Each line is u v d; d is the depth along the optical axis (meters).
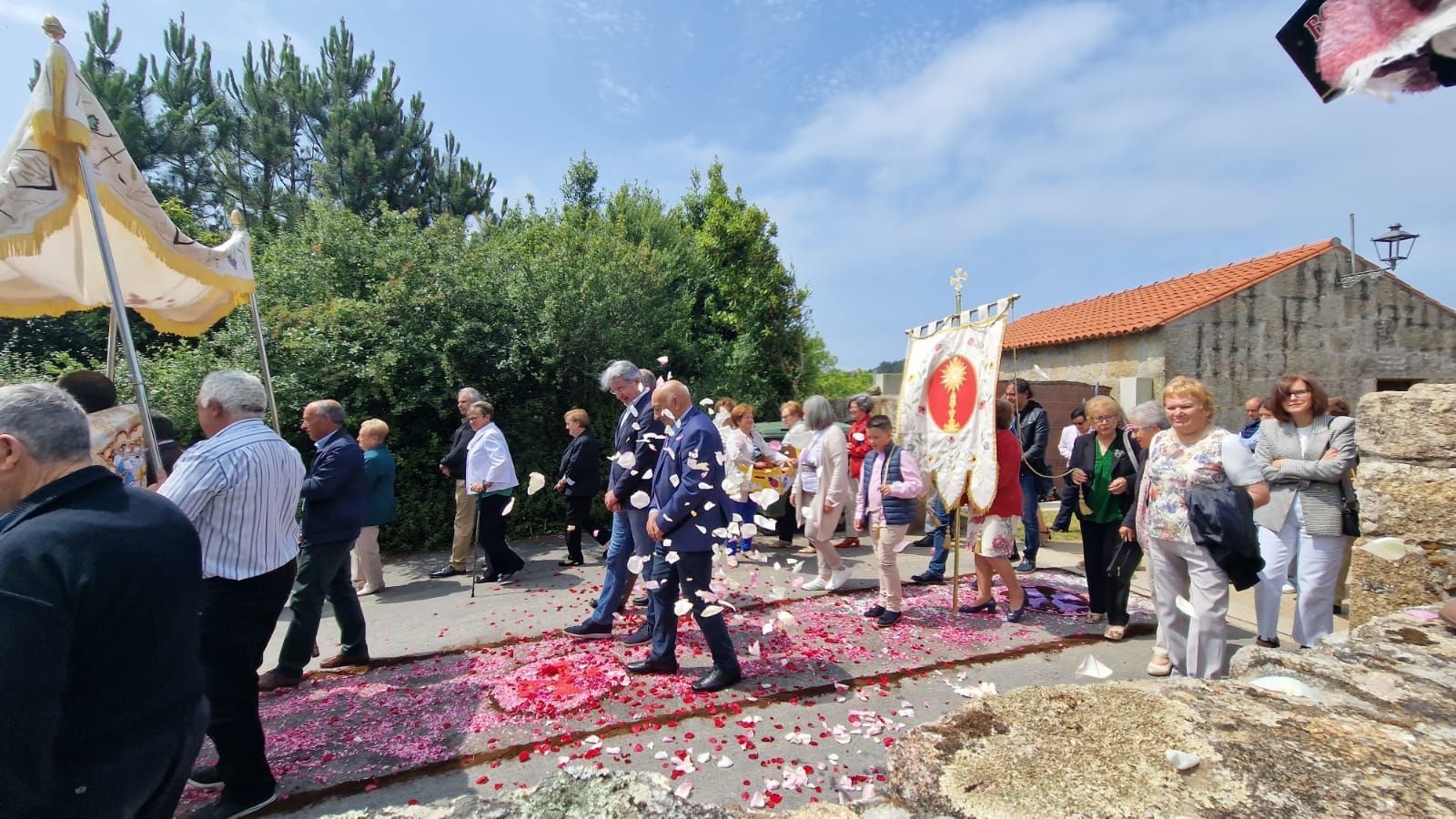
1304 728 1.67
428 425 9.27
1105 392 12.38
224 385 3.08
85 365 9.02
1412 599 3.67
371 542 6.57
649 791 1.52
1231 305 11.97
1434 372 13.20
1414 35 1.35
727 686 4.09
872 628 5.17
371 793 3.08
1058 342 13.72
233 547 2.86
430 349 9.05
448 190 17.88
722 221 17.11
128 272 4.76
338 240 9.65
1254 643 4.70
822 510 6.03
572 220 13.30
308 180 17.27
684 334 12.41
